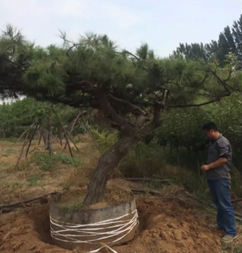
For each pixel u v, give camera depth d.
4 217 5.55
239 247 4.29
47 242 4.57
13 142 17.78
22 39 3.88
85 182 7.87
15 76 4.08
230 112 6.41
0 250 4.04
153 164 8.55
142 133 4.64
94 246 4.08
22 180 8.59
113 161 4.51
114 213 4.19
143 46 3.77
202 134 7.30
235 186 6.77
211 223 5.24
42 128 11.77
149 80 3.85
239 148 6.67
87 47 3.54
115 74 3.76
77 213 4.11
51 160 9.98
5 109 16.45
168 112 8.28
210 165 4.77
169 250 3.93
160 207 5.48
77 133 16.53
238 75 4.36
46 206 5.61
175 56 4.01
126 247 4.07
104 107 4.54
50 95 4.48
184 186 7.38
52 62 3.62
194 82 4.18
